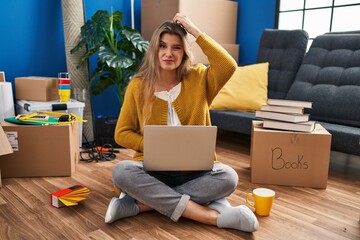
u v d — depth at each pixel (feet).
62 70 9.84
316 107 8.43
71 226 4.87
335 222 5.16
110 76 9.62
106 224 4.94
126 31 9.08
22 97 8.43
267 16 11.12
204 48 5.38
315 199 6.01
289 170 6.57
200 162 4.92
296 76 9.24
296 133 6.40
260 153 6.59
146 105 5.38
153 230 4.79
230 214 4.76
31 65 9.28
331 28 10.12
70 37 9.19
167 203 4.87
